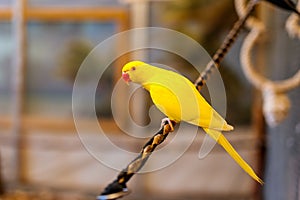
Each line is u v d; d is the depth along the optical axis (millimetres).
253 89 4191
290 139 1850
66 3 4938
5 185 4547
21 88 4969
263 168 3232
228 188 4574
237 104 4578
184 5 4398
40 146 5043
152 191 4535
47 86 5188
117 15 4789
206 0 4395
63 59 5141
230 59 4383
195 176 4656
